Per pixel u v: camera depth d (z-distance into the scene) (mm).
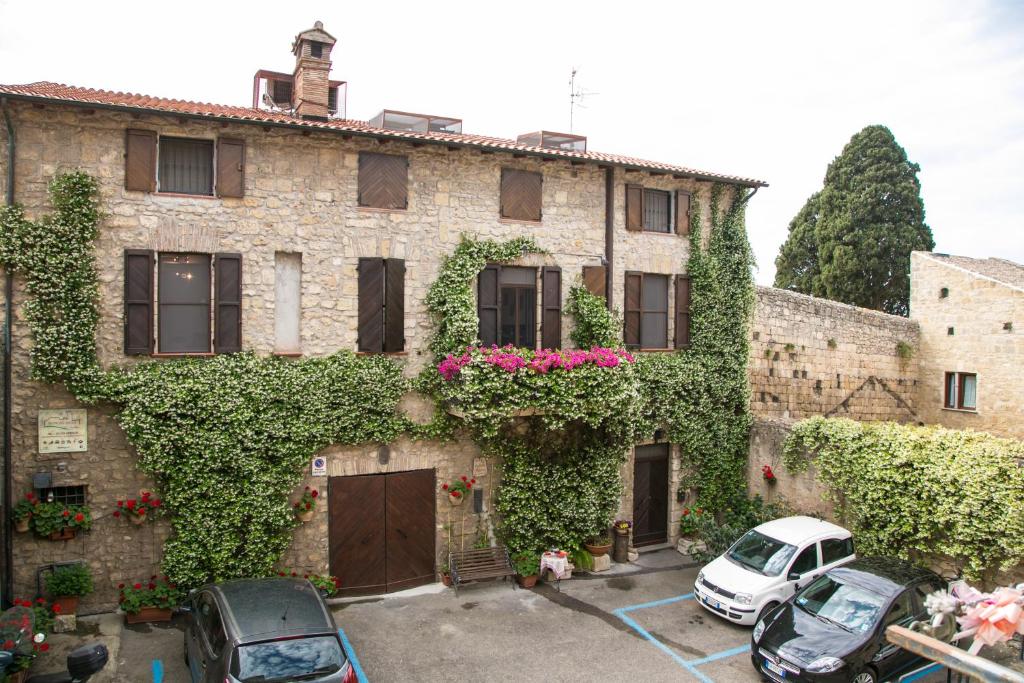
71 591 10633
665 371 15391
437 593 12906
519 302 14188
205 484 11336
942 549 12117
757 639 10211
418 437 13039
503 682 9734
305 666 7758
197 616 9164
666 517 16156
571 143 15914
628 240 15156
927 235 27938
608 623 11805
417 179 13078
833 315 18703
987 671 5480
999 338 18938
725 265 16109
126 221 11156
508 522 13656
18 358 10594
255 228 11906
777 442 15688
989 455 11508
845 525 13930
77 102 10367
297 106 13172
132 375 10992
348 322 12555
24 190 10594
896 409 20250
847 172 28781
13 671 8438
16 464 10625
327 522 12500
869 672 9453
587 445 14328
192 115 11016
